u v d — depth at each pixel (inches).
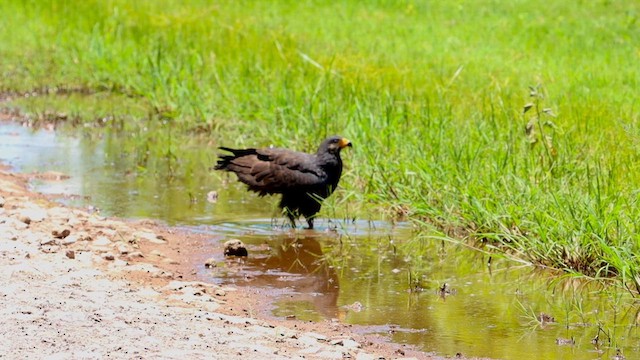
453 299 435.2
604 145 601.6
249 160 566.3
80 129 816.9
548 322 406.9
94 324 356.2
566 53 1007.0
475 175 557.6
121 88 964.6
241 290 437.7
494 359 361.1
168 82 903.1
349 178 630.5
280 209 580.7
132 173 671.8
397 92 775.1
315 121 713.0
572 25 1193.4
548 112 583.5
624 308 428.1
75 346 332.2
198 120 830.5
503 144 605.9
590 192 506.3
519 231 509.7
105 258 458.9
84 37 1084.5
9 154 717.9
